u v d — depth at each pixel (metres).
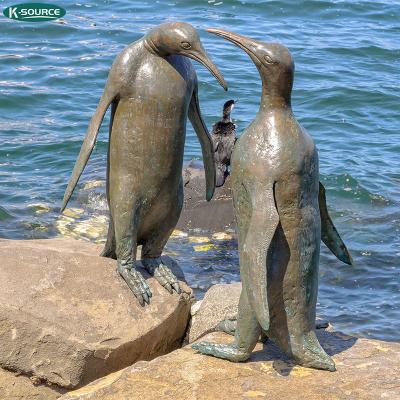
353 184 14.10
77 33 21.06
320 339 7.62
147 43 7.85
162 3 23.50
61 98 17.53
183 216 12.55
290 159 6.58
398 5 23.92
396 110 17.53
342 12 23.33
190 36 7.66
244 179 6.62
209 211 12.55
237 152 6.71
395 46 20.98
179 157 8.08
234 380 6.86
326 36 21.53
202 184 12.98
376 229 12.68
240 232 6.76
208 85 18.02
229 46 20.42
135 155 7.92
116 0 23.59
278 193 6.59
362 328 10.05
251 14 22.94
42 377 7.50
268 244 6.40
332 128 16.70
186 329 8.49
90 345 7.46
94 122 7.90
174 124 7.92
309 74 19.08
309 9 23.28
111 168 8.05
